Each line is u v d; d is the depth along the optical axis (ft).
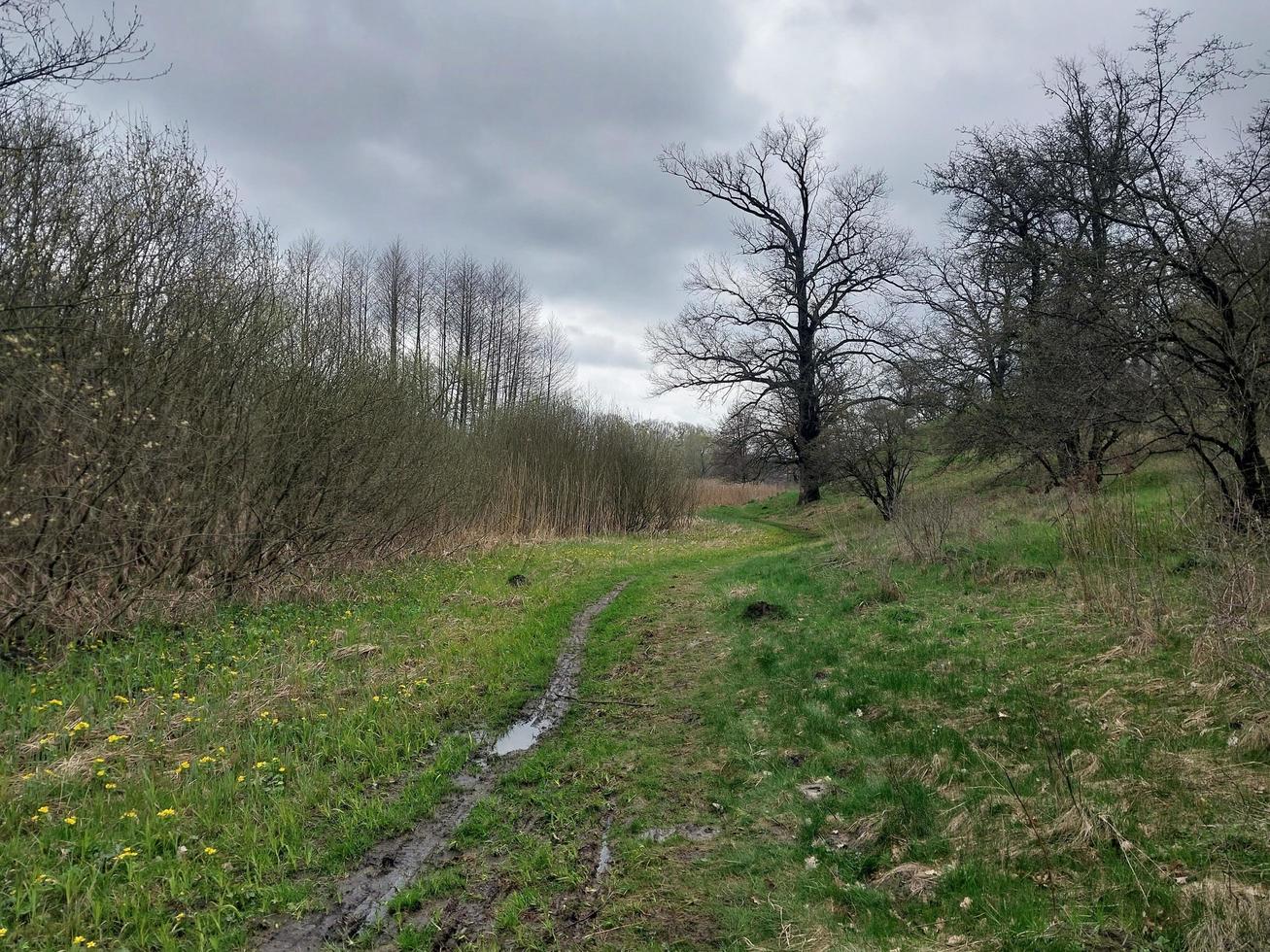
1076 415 35.60
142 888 13.00
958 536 42.11
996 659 23.17
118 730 19.61
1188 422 30.25
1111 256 32.86
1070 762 16.08
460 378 69.62
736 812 16.48
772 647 28.78
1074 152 42.68
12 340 23.53
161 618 30.12
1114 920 11.15
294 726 20.74
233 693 22.77
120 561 29.91
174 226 32.81
